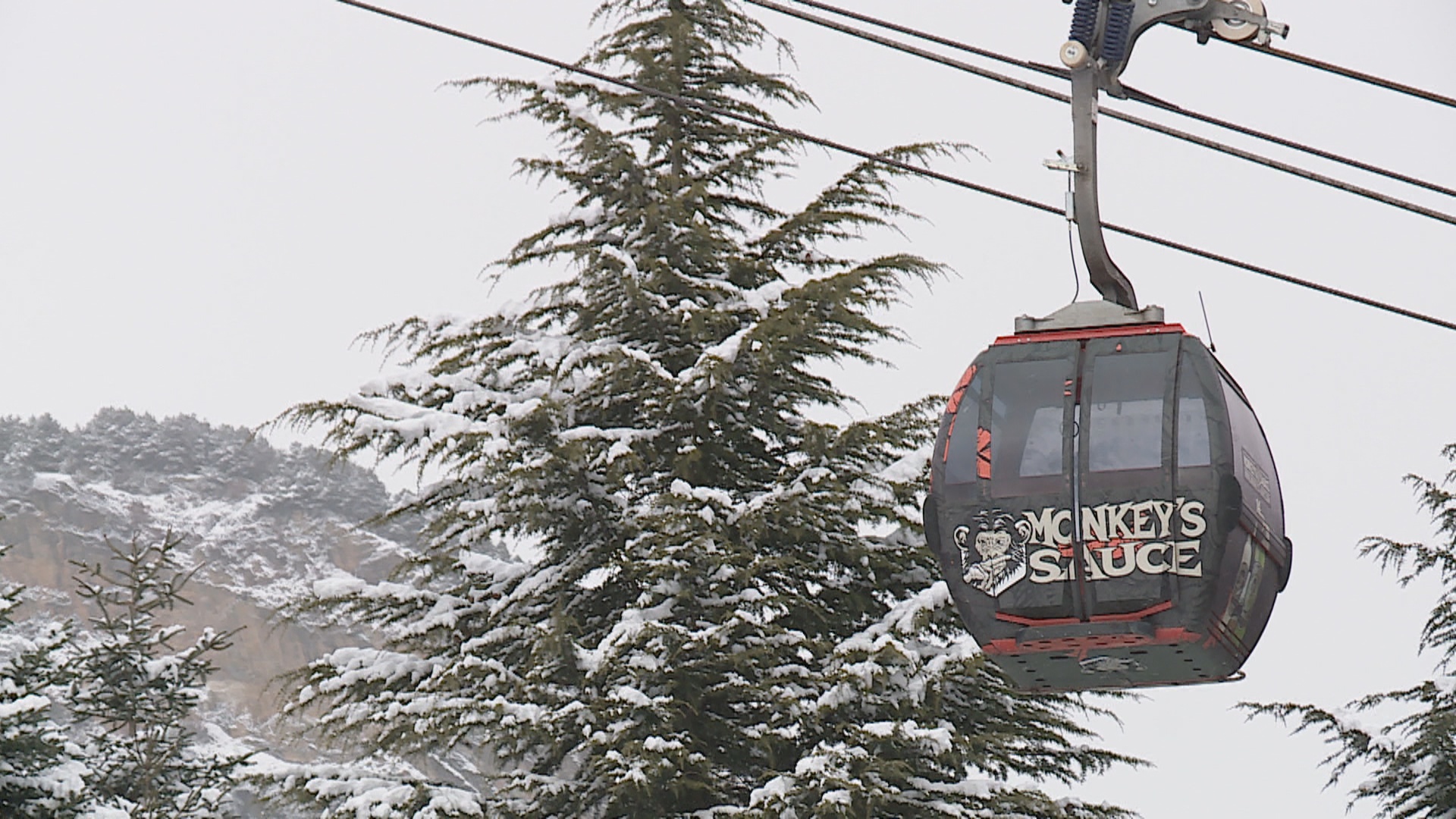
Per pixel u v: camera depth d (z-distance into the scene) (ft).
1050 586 169.89
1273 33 176.04
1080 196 177.37
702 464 289.74
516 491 277.85
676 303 295.89
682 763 258.16
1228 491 167.22
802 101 313.53
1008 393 173.78
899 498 277.64
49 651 285.02
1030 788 263.29
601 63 312.71
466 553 289.12
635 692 263.70
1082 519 169.58
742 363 286.87
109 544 298.97
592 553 283.38
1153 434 169.58
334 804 270.87
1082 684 179.73
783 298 285.43
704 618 276.82
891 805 262.26
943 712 274.36
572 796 271.49
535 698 271.49
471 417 282.97
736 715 281.13
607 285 298.76
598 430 278.87
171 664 293.23
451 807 265.13
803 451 283.38
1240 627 175.63
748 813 250.57
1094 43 177.47
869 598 286.87
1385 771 328.49
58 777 271.69
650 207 296.30
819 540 282.36
